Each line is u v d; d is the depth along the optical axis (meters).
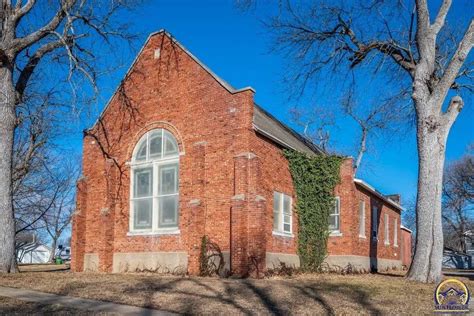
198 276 18.53
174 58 21.67
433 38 19.22
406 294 14.05
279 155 21.58
